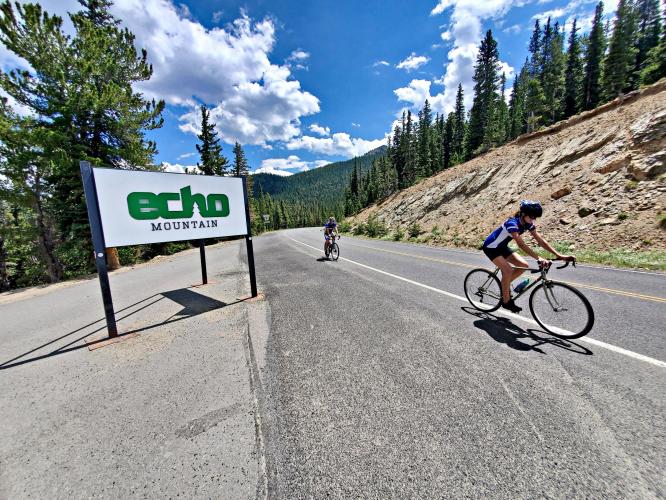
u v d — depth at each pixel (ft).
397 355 10.98
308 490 5.62
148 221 15.47
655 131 35.55
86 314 18.92
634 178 34.60
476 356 10.69
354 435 6.98
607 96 106.42
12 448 7.09
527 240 39.17
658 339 11.35
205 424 7.63
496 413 7.55
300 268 31.45
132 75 47.42
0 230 46.65
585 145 49.34
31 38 36.99
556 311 12.94
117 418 8.08
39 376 10.80
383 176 189.47
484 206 63.52
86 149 42.14
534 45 182.09
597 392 8.25
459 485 5.59
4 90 38.04
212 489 5.71
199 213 17.46
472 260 32.01
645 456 6.08
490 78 123.75
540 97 107.86
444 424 7.22
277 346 12.28
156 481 5.94
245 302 19.19
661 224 28.12
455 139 167.63
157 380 10.05
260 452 6.61
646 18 139.74
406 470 5.98
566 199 42.39
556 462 6.02
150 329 15.23
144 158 49.88
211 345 12.80
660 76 86.58
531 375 9.29
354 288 21.29
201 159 104.42
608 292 17.90
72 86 39.73
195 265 38.88
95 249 13.71
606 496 5.25
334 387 9.04
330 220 39.83
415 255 38.22
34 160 38.83
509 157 71.51
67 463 6.52
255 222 166.61
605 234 32.22
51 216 48.21
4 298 28.17
